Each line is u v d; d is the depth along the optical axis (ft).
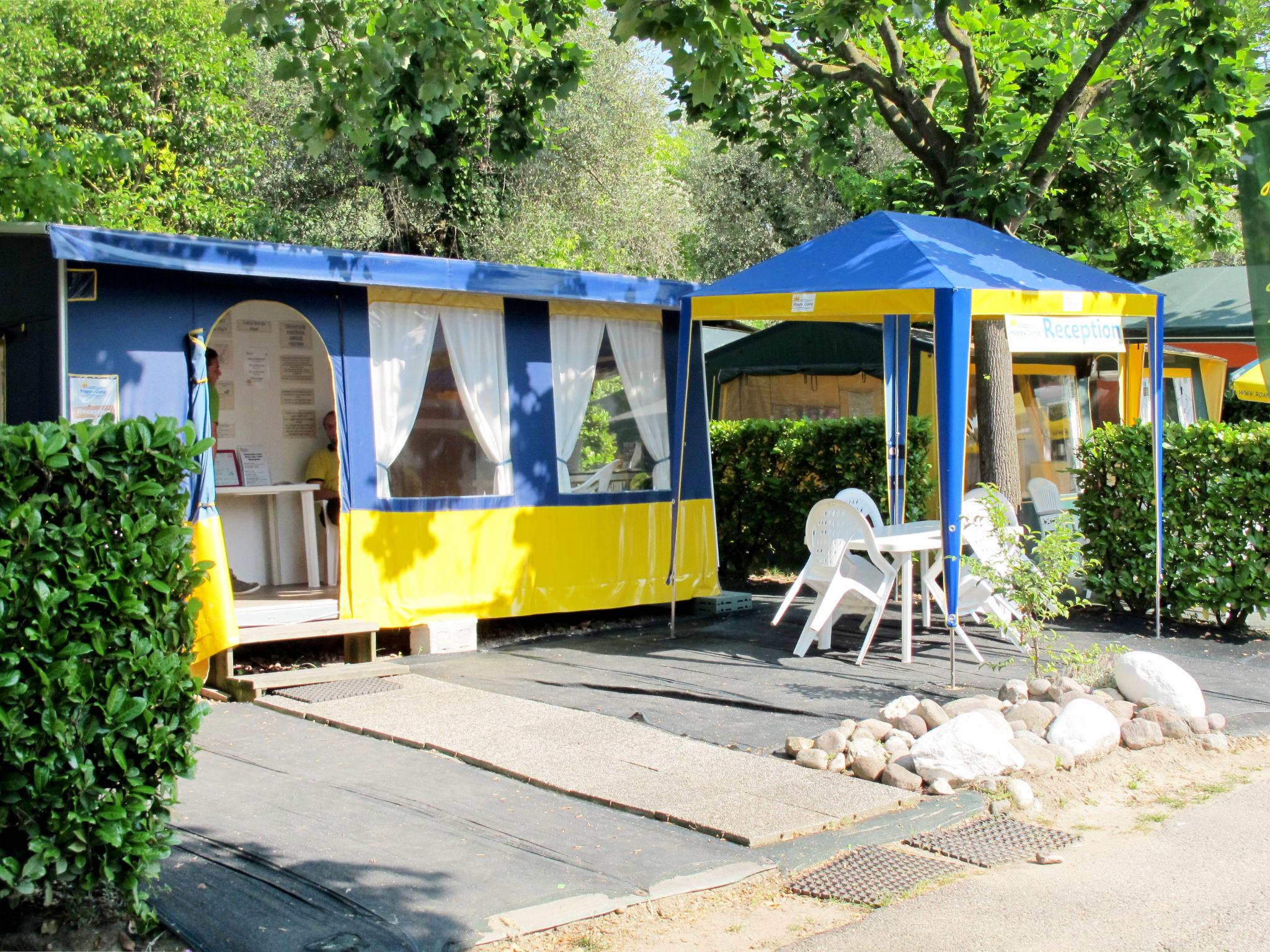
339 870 14.49
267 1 25.54
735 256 80.89
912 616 31.40
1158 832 16.78
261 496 32.96
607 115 69.10
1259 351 34.14
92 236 22.90
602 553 31.91
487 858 15.07
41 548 11.75
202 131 60.80
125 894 12.53
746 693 23.81
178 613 13.01
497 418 30.19
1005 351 34.40
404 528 28.25
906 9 30.09
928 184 46.88
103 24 57.67
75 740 11.92
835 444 39.58
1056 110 33.68
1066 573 23.34
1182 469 30.60
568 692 24.34
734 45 22.77
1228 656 27.76
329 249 26.07
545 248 66.23
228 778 18.39
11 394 28.30
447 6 26.55
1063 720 19.77
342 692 24.06
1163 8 30.78
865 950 12.88
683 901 14.10
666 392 33.91
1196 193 37.81
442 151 34.22
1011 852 15.87
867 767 18.34
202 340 25.45
